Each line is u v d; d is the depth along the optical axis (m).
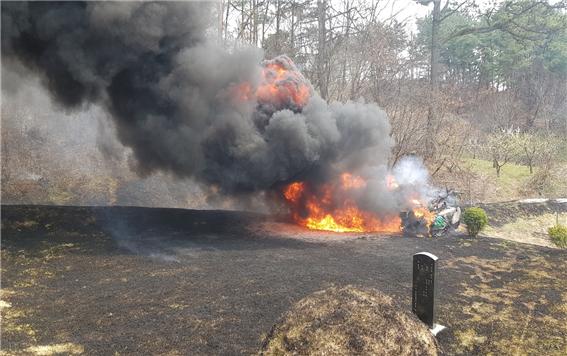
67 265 7.83
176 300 6.16
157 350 4.83
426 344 3.92
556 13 20.86
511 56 28.81
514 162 22.34
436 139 19.08
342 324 3.87
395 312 4.04
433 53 22.33
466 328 5.56
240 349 4.82
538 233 13.26
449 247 9.14
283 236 10.05
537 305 6.29
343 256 8.32
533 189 18.38
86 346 4.93
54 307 6.01
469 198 17.08
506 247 9.25
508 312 6.05
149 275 7.25
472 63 34.16
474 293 6.68
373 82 19.14
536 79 33.06
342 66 20.97
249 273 7.22
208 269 7.49
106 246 9.02
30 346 4.91
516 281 7.22
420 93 19.83
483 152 23.30
